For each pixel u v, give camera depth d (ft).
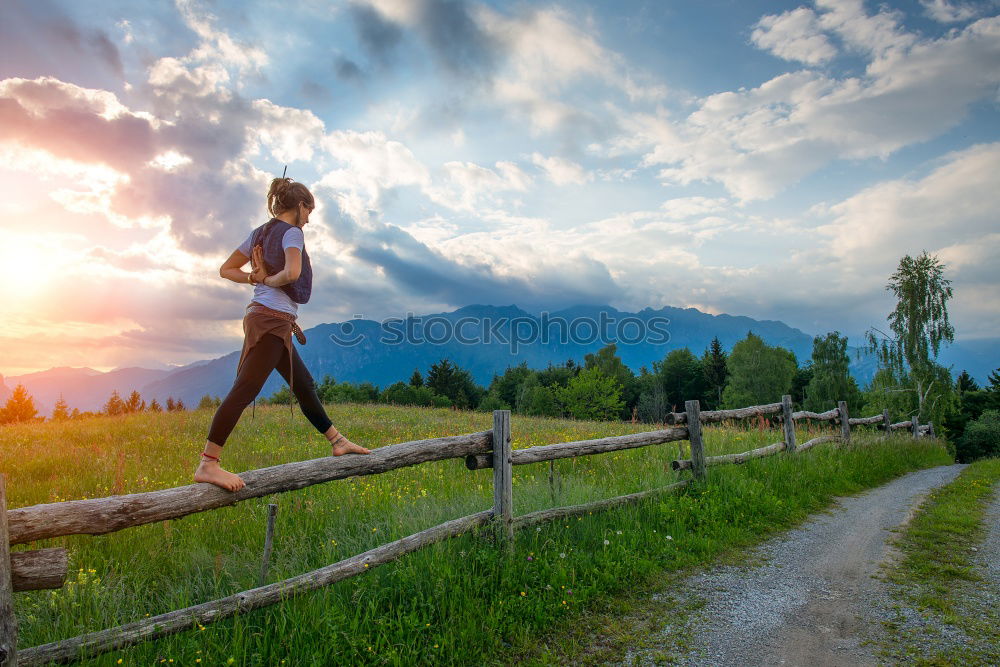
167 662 9.26
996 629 11.68
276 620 10.48
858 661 10.44
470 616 11.41
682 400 284.00
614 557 15.10
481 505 18.31
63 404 212.43
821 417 35.76
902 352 120.88
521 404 269.44
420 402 256.32
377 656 10.03
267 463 30.66
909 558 16.55
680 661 10.49
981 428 150.71
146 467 28.09
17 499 21.97
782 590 13.99
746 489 22.02
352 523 17.65
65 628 10.34
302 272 11.55
